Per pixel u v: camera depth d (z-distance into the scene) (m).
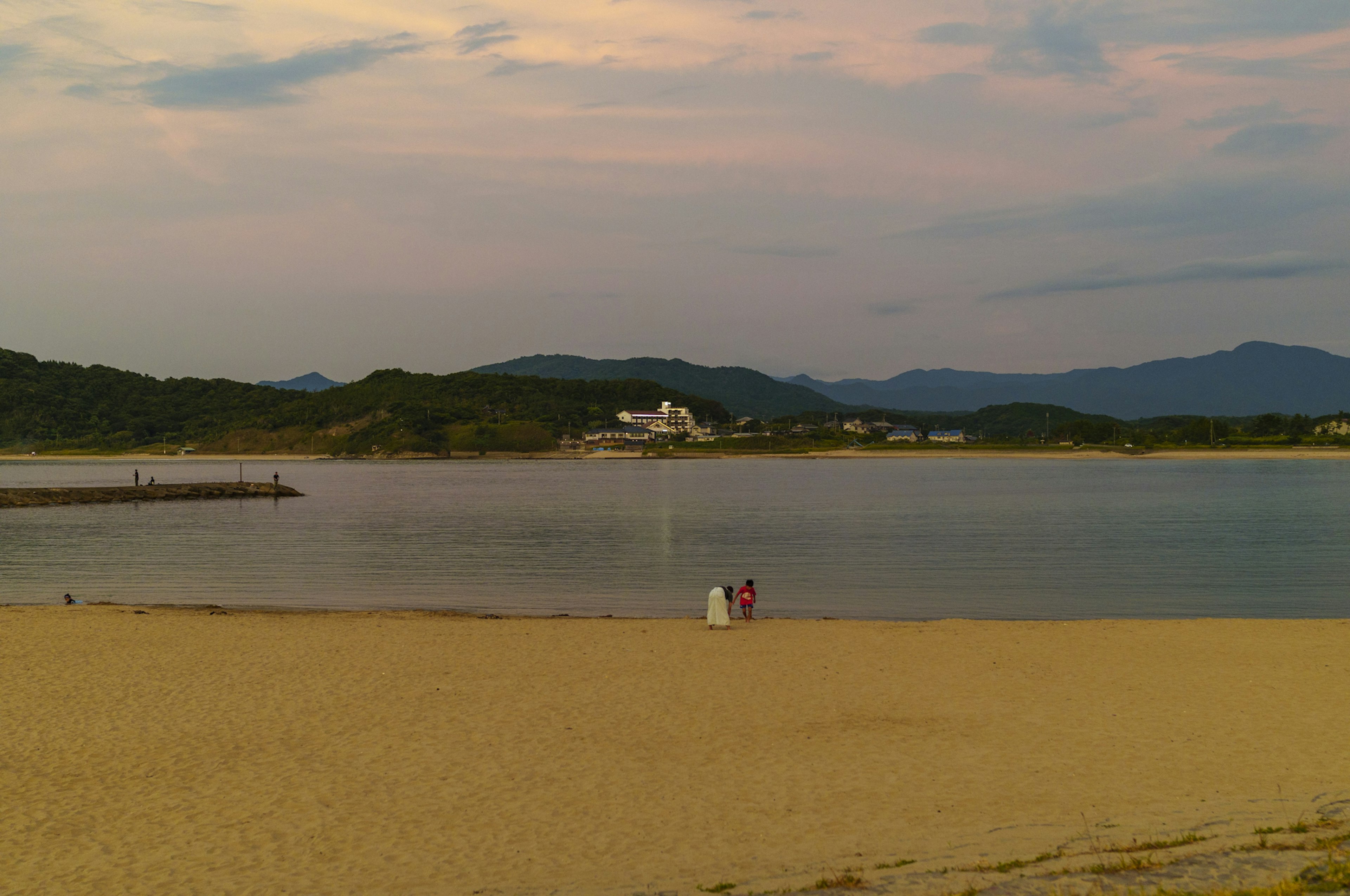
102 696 18.52
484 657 22.05
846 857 10.42
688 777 13.70
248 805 12.80
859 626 26.22
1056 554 47.94
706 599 35.47
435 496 109.31
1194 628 25.12
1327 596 34.59
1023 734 15.52
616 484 138.25
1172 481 124.69
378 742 15.54
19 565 46.28
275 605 34.00
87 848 11.44
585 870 10.43
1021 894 8.49
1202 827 10.68
